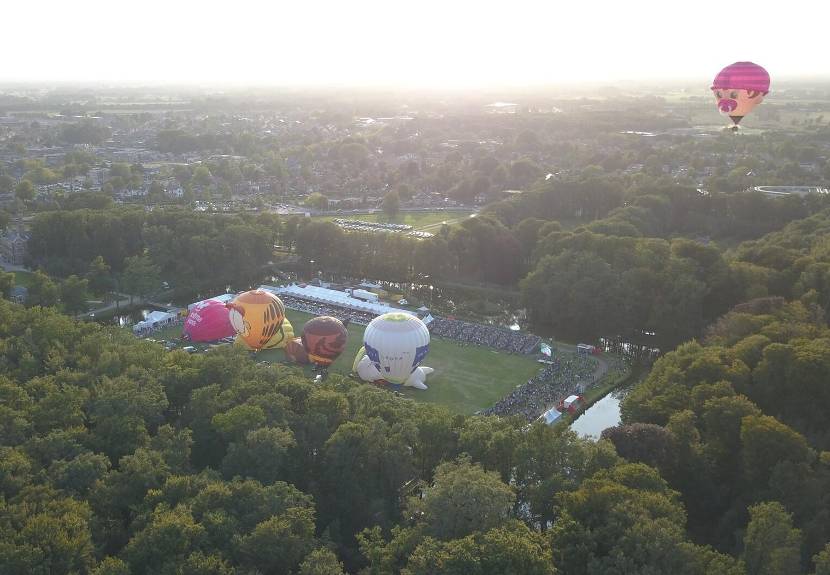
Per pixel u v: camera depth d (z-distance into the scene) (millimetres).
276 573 121562
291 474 151625
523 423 167625
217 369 185625
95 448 152125
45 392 169500
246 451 147000
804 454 152125
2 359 189625
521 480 149750
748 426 157250
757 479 153625
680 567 115625
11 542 113250
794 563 119812
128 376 180500
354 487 148375
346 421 165375
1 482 131250
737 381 186500
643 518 122312
